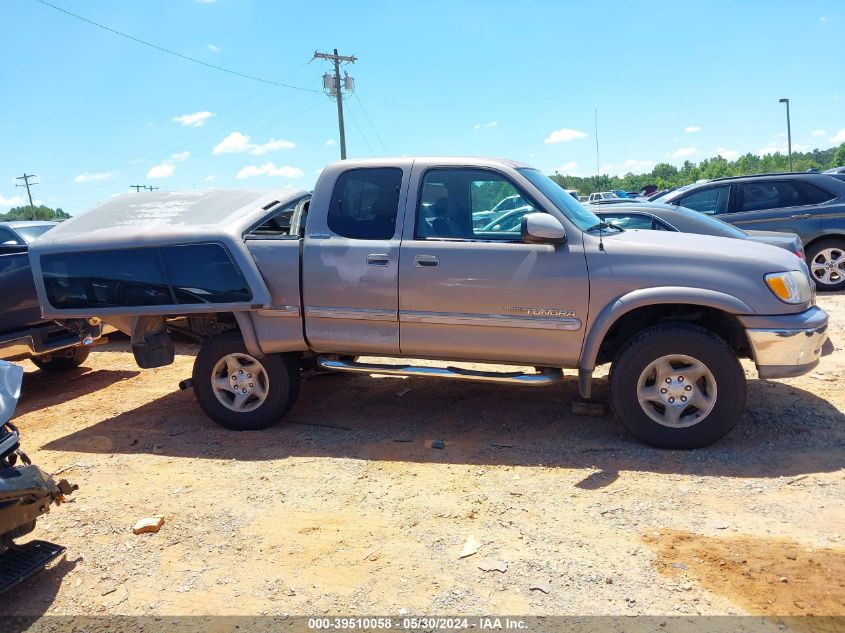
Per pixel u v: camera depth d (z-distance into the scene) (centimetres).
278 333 511
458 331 479
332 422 548
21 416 629
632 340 450
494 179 480
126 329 543
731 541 332
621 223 743
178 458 485
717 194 1045
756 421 493
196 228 512
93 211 571
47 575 336
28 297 657
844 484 388
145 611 302
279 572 326
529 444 478
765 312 430
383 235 492
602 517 364
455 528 360
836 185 990
